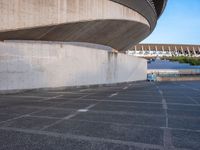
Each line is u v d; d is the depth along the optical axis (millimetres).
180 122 7316
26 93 15484
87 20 19859
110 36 25516
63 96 14211
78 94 15477
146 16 29234
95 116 8156
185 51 81625
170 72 56219
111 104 11172
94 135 5727
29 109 9477
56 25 17969
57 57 17844
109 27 23484
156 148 4793
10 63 14984
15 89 15273
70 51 18938
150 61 67188
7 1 15453
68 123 7023
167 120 7613
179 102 12266
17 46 15383
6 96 13836
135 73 34156
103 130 6219
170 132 6078
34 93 15570
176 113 8953
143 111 9328
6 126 6574
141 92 18000
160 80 44781
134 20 26000
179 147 4871
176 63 67000
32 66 16250
